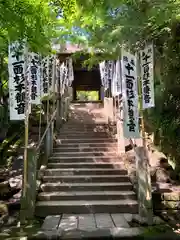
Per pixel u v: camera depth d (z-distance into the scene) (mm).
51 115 8828
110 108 10562
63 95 11328
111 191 6504
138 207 5766
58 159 7902
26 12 4633
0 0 4266
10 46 5402
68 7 5742
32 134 9781
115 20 5270
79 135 9633
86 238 4410
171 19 5316
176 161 7160
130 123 5637
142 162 5430
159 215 5812
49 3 5672
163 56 6785
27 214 5496
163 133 7293
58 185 6613
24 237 4461
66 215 5648
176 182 6848
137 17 5055
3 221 5484
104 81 12180
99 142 9203
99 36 6180
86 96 27438
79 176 7020
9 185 6578
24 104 5512
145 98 5660
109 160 7953
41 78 7289
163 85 7027
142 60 5762
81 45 9438
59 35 8117
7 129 10156
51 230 4742
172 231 4688
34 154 5699
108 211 5797
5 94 10102
